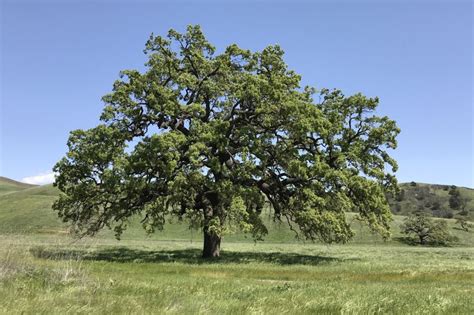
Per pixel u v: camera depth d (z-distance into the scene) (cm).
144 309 1005
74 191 3256
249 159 3259
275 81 3328
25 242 1850
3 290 1151
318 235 3472
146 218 3331
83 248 2461
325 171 3266
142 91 3269
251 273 2333
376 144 3678
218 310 1043
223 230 3017
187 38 3534
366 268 2778
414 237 7788
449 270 2622
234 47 3578
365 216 3609
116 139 3241
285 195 3569
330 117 3647
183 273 2234
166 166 2950
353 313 1086
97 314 941
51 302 1022
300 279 2125
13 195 11000
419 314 1137
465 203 15188
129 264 2689
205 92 3512
